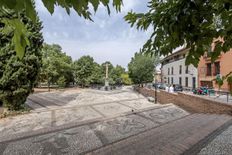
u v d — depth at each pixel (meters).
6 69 12.21
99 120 9.68
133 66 42.22
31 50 13.12
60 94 28.06
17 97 13.06
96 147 6.22
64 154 5.73
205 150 5.16
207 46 1.98
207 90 22.62
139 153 5.01
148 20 2.12
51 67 36.56
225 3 1.62
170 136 6.42
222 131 6.90
